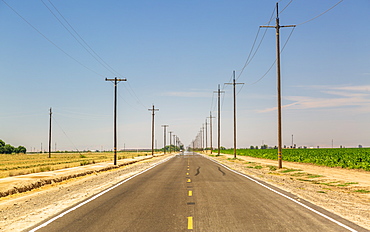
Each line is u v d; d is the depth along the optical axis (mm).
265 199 14383
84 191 17891
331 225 9422
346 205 13094
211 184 20688
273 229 8953
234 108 67625
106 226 9453
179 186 19656
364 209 12281
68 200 14664
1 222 10234
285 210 11766
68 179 26984
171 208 12305
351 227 9180
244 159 63625
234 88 67812
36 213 11641
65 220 10328
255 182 21875
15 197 16969
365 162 33031
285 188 18500
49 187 21734
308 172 29562
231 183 21250
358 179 23156
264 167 38594
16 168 46844
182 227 9242
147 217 10672
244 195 15656
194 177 25906
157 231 8820
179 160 63969
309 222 9805
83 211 11836
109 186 20094
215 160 62719
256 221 9961
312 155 53406
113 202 13836
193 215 10930
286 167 35969
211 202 13617
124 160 64625
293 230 8844
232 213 11242
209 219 10289
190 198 14773
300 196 15328
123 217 10703
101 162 57125
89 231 8883
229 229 8977
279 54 35250
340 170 31016
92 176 29969
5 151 178875
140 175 28547
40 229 9172
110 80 49688
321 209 11977
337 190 18578
